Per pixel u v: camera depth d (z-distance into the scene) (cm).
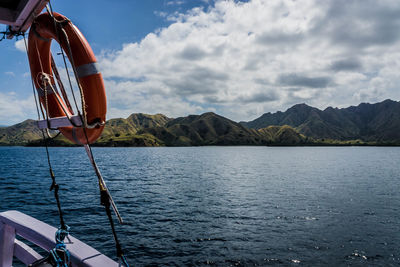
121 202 2352
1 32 276
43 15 238
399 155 16575
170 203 2348
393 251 1311
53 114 271
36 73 272
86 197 2469
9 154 13200
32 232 261
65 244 236
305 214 2008
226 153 18762
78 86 208
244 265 1138
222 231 1568
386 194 3011
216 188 3350
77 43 220
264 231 1584
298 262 1177
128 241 1369
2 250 282
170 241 1388
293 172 5900
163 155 14675
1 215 296
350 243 1409
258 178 4609
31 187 3025
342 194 2992
